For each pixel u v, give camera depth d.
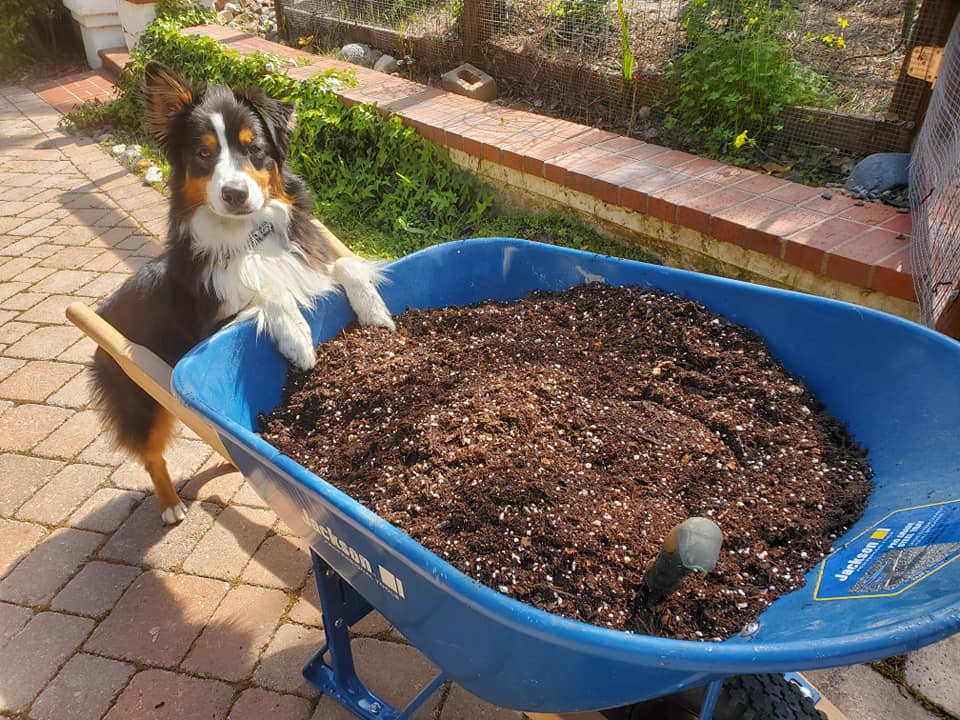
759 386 2.08
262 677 2.30
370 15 7.00
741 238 3.53
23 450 3.32
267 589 2.61
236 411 2.14
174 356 2.60
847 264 3.16
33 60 10.06
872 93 4.44
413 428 1.98
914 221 3.28
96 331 2.25
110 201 5.92
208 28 8.16
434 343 2.47
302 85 5.68
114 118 7.55
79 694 2.27
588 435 1.96
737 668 1.05
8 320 4.35
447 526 1.67
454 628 1.36
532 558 1.57
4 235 5.42
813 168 4.21
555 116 5.37
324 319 2.51
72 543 2.83
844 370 2.00
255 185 2.41
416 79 6.27
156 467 2.82
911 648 1.03
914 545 1.38
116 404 2.65
